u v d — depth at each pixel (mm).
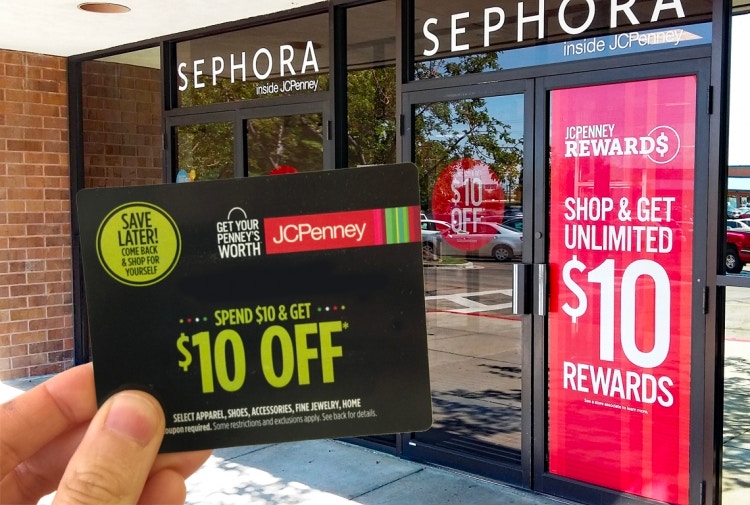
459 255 4219
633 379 3623
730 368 5824
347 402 919
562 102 3775
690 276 3420
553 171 3826
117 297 900
